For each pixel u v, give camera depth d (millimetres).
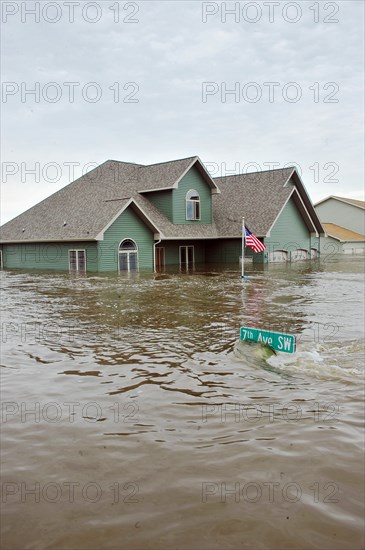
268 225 32375
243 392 6098
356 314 12031
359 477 4023
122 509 3596
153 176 32531
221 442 4680
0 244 33875
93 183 33438
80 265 27375
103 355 7938
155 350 8242
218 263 33875
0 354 8031
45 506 3641
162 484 3932
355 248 49281
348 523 3416
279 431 4910
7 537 3289
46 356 7895
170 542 3229
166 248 31969
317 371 6984
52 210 32250
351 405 5625
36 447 4605
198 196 32688
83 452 4496
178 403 5723
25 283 20297
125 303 13969
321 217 57125
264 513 3531
